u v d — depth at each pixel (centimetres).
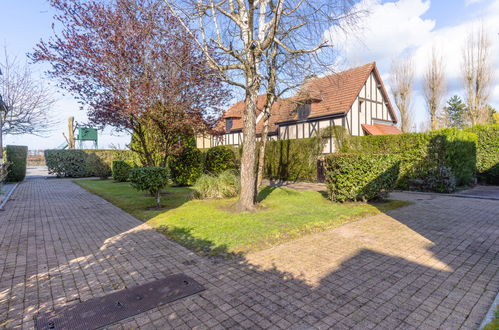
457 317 250
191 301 283
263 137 848
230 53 671
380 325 239
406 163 1134
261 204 788
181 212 695
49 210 774
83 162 2100
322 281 324
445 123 3962
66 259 405
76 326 241
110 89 905
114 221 641
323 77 827
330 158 820
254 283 321
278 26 727
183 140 1191
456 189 1107
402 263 376
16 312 265
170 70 906
